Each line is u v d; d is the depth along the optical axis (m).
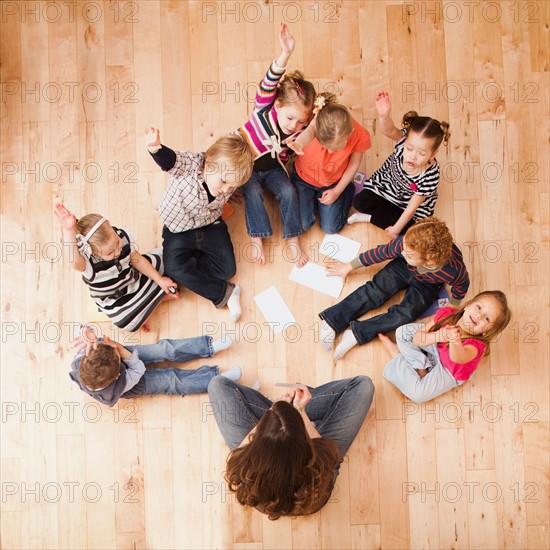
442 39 3.07
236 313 2.89
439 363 2.82
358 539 2.89
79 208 2.99
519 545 2.92
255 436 2.21
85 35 3.04
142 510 2.90
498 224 3.03
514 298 3.01
